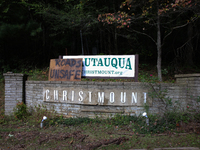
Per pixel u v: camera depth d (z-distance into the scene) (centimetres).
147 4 965
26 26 1048
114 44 1341
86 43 1423
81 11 1077
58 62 706
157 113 585
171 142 438
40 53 1355
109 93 604
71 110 638
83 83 622
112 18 928
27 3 1054
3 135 525
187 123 526
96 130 535
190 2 839
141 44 1373
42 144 461
